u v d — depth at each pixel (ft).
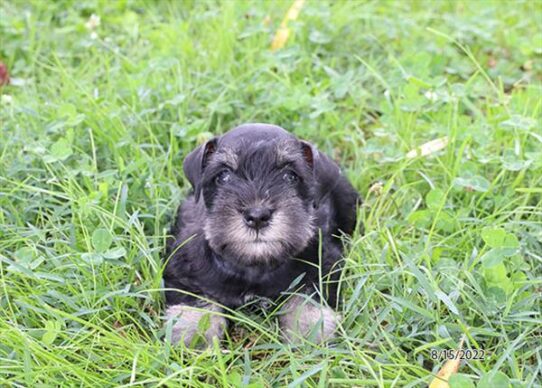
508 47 4.26
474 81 3.95
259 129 2.97
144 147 3.53
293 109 3.68
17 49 4.14
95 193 3.18
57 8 4.42
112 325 2.94
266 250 2.84
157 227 3.19
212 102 3.73
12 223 3.20
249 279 2.97
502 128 3.50
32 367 2.71
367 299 2.91
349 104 3.83
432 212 3.21
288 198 2.87
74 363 2.80
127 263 3.04
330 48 4.17
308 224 2.91
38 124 3.58
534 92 3.66
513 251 2.90
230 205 2.85
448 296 2.87
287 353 2.78
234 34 4.11
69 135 3.41
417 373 2.73
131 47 4.17
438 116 3.65
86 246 3.09
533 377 2.68
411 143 3.55
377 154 3.60
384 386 2.69
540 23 4.37
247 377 2.72
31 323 2.89
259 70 3.90
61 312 2.78
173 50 4.00
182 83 3.82
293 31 4.10
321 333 2.88
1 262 2.99
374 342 2.84
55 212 3.16
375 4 4.50
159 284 3.00
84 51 4.17
